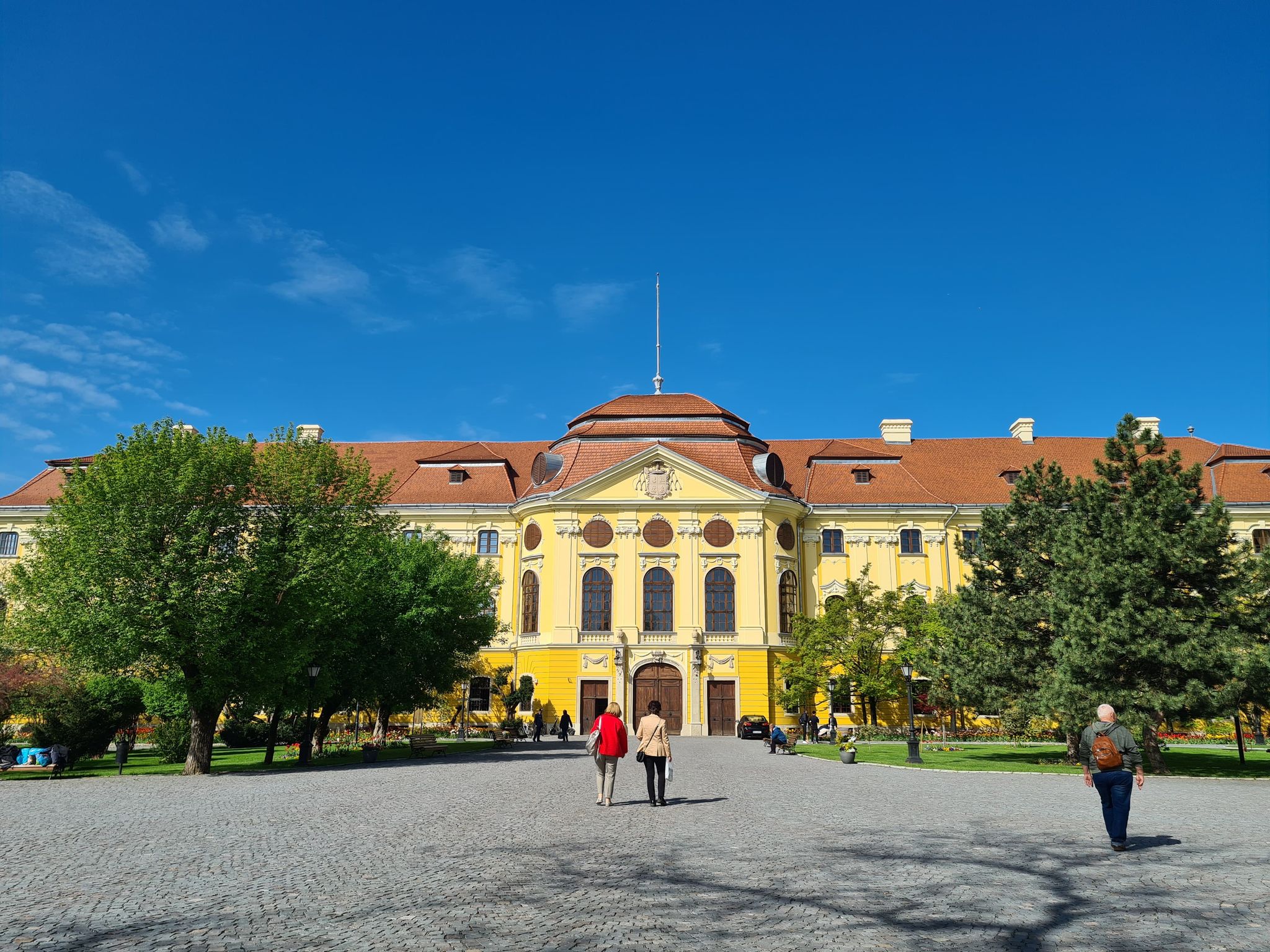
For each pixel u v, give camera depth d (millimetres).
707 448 65375
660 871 12398
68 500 33438
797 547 65875
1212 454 70125
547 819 17812
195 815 18719
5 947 8773
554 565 62656
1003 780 28250
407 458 75250
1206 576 30906
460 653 49062
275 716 37000
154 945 8828
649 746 20469
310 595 33875
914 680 55875
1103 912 10227
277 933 9234
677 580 62219
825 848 14297
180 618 31375
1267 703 30125
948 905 10523
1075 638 30672
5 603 37750
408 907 10359
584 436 66500
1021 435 74625
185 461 33062
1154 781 27656
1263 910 10258
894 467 70062
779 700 58625
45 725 36281
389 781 26969
